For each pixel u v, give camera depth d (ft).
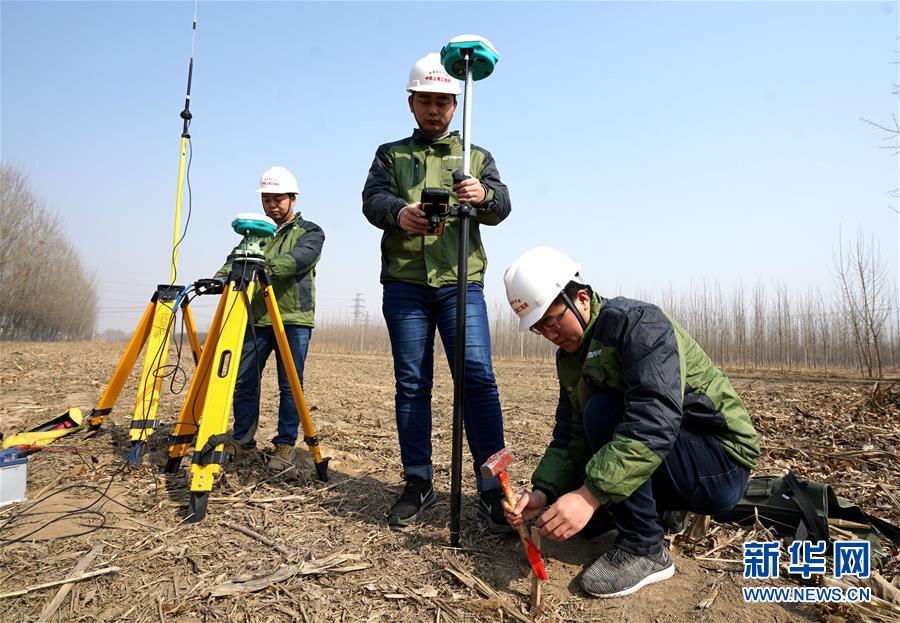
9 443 10.85
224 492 8.84
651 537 6.22
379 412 17.60
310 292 11.20
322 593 5.95
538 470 7.09
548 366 58.70
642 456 5.60
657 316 6.14
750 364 61.36
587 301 6.67
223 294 8.83
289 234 11.27
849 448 12.71
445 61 7.24
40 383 20.36
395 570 6.49
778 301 59.82
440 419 16.25
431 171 8.38
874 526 6.88
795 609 5.74
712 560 6.80
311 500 8.70
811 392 26.53
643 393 5.78
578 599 6.03
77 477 9.25
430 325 8.51
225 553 6.73
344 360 55.16
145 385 10.34
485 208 7.98
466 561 6.74
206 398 7.97
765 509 7.19
